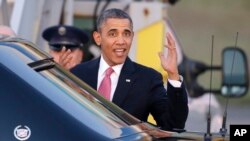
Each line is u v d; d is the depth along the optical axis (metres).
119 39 9.00
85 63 9.33
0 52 7.05
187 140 7.59
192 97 15.16
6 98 6.85
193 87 15.24
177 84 8.75
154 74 9.12
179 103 8.77
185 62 15.36
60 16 14.00
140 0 14.47
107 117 7.32
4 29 10.28
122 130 7.20
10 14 13.02
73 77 7.87
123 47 9.03
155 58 14.05
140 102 9.04
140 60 14.05
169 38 8.80
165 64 8.75
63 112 6.85
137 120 7.87
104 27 9.04
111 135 6.92
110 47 9.02
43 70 7.27
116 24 8.99
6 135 6.78
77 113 6.91
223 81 14.97
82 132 6.82
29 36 12.69
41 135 6.79
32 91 6.88
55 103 6.88
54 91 6.98
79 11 14.55
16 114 6.82
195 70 15.38
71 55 10.70
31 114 6.82
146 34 14.20
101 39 9.09
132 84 9.06
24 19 12.61
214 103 15.05
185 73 15.32
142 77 9.09
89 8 14.57
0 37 7.59
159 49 14.12
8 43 7.29
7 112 6.82
